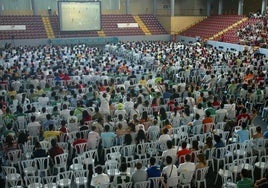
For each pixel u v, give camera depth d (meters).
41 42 37.91
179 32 43.47
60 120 13.33
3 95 17.03
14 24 38.72
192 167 8.73
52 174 10.15
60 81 19.55
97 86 17.55
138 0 47.69
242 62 22.72
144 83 18.45
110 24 42.66
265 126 14.83
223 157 10.16
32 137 11.98
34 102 15.90
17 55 27.75
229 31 37.56
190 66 22.39
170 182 8.51
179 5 49.16
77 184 8.96
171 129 11.75
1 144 11.80
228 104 14.04
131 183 8.34
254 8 46.56
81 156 10.03
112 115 14.35
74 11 39.25
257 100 16.03
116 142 11.57
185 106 13.70
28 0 42.50
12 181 8.97
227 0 48.44
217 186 9.97
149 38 42.56
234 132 11.97
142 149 10.74
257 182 7.82
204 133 11.89
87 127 12.09
